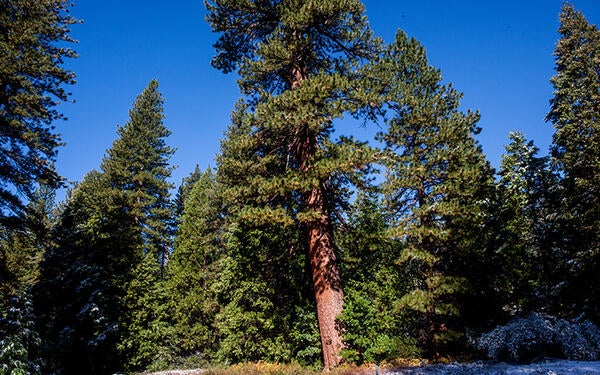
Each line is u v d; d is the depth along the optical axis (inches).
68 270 835.4
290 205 549.6
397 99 633.6
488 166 704.4
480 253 608.1
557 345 466.6
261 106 460.8
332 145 466.6
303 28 532.4
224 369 457.7
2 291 624.1
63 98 650.2
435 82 698.2
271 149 555.5
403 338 575.5
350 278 667.4
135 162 1322.6
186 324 1003.3
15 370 454.0
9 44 593.9
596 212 633.6
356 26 550.6
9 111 579.8
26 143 582.2
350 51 581.6
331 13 513.3
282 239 673.0
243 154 555.5
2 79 564.1
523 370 380.2
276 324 661.3
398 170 620.7
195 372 571.8
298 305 660.7
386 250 685.9
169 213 1348.4
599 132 689.6
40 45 639.1
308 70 596.1
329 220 507.8
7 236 631.2
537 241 772.6
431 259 564.4
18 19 634.8
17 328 528.1
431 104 649.0
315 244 487.8
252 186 483.5
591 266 622.8
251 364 504.1
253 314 673.6
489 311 611.2
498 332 508.4
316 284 478.9
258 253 701.9
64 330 773.3
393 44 729.0
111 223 975.0
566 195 719.7
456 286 543.2
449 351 565.9
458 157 608.7
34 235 639.8
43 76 625.3
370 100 483.8
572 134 758.5
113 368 856.9
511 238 669.9
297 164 559.5
